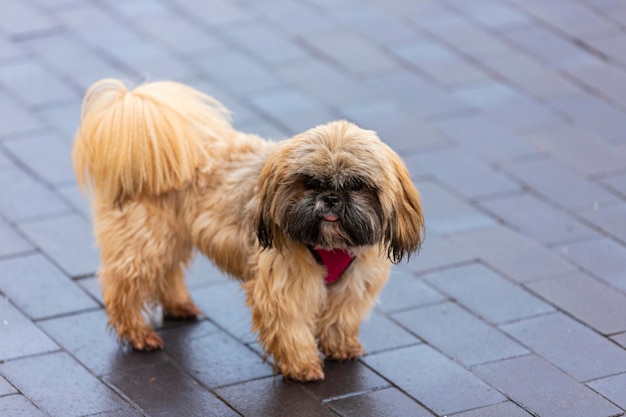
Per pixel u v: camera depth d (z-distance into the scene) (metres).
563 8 10.34
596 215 7.32
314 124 8.31
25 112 8.37
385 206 4.89
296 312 5.34
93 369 5.62
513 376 5.65
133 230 5.62
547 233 7.11
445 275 6.63
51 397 5.35
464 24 10.02
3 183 7.43
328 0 10.45
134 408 5.30
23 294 6.25
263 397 5.43
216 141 5.68
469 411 5.34
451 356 5.84
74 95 8.63
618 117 8.60
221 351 5.85
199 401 5.38
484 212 7.35
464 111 8.65
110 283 5.73
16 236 6.84
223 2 10.34
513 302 6.36
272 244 5.10
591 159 8.02
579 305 6.32
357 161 4.79
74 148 5.70
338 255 5.20
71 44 9.40
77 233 6.91
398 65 9.30
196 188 5.59
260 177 5.07
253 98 8.66
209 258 5.68
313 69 9.18
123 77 8.84
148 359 5.74
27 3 10.12
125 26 9.77
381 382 5.59
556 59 9.43
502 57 9.46
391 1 10.45
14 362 5.62
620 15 10.22
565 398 5.46
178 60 9.19
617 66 9.33
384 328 6.09
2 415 5.16
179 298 6.11
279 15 10.11
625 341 5.97
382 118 8.48
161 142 5.46
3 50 9.25
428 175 7.77
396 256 5.12
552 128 8.42
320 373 5.55
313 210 4.81
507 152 8.10
